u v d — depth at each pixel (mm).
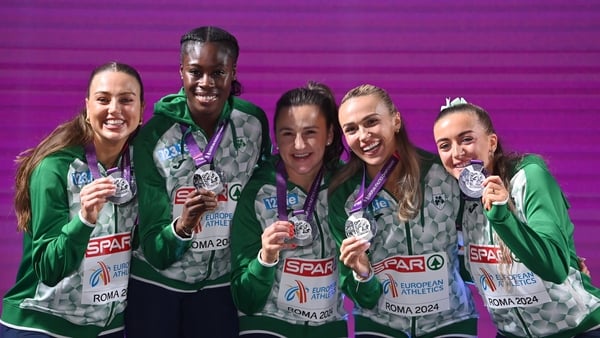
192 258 4988
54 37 9414
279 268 4801
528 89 9305
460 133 4469
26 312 4523
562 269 4188
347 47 9438
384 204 4734
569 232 4457
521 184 4402
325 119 4797
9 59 9375
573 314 4352
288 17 9469
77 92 9375
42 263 4336
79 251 4309
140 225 4812
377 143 4625
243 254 4805
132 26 9438
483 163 4371
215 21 9469
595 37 9297
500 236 4191
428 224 4676
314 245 4816
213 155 5004
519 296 4422
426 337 4754
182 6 9461
